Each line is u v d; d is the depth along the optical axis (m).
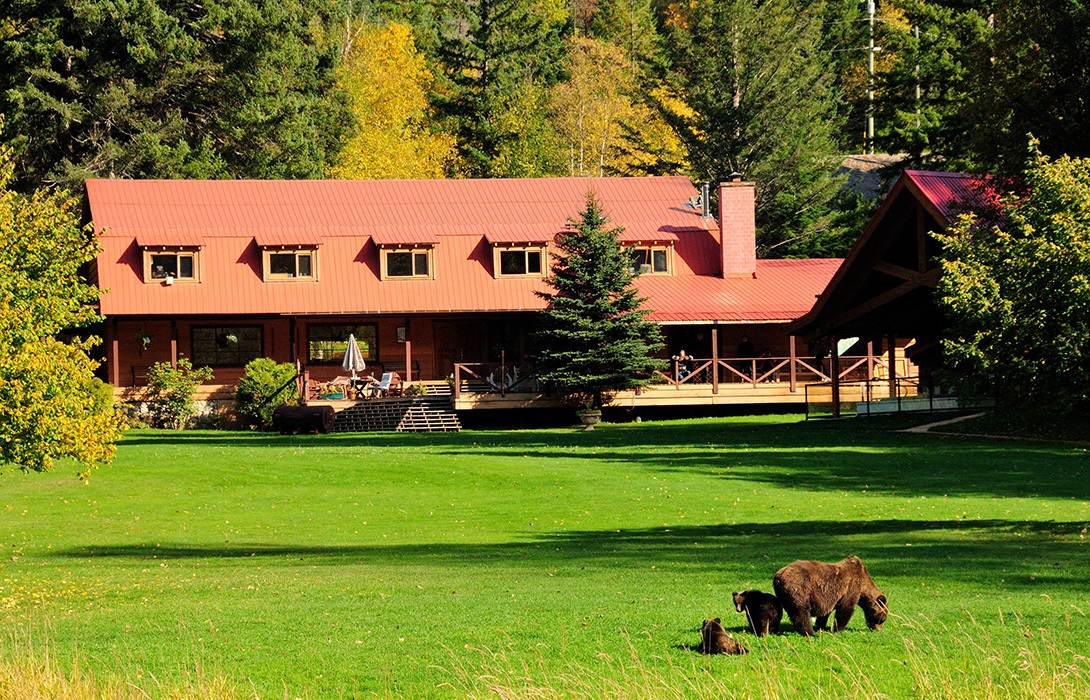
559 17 150.75
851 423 60.81
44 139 96.44
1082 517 30.31
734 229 85.69
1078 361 30.08
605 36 147.25
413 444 57.84
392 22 137.38
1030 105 56.31
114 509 39.25
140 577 25.62
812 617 16.81
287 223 83.69
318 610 19.94
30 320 31.64
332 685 15.18
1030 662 14.64
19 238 32.16
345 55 126.06
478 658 16.05
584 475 43.25
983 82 60.72
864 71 140.75
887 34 102.12
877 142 101.31
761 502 36.09
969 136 64.19
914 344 79.25
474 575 24.20
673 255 86.12
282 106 99.75
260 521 36.66
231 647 17.16
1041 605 18.28
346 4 132.75
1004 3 59.59
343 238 83.19
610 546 28.88
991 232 35.16
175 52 96.50
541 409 78.88
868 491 37.34
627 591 21.00
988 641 15.48
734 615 18.17
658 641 16.56
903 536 28.22
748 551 26.38
